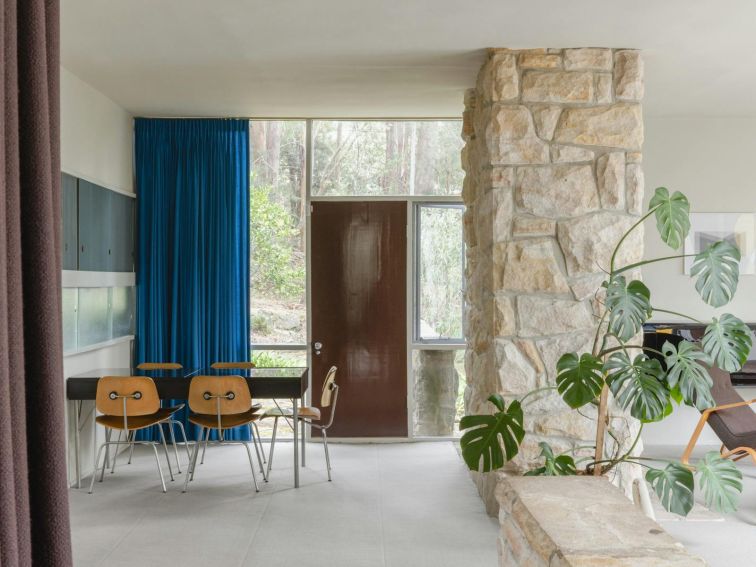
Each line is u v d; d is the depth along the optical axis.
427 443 6.92
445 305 7.02
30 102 1.07
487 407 4.86
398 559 3.96
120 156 6.49
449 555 4.02
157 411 5.52
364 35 4.46
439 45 4.60
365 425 6.99
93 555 4.00
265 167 7.02
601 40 4.45
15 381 1.00
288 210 7.04
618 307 3.59
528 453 4.50
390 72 5.29
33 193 1.07
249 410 5.63
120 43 4.65
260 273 7.04
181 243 6.85
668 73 5.25
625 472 4.44
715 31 4.31
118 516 4.70
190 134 6.88
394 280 7.00
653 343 6.31
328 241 7.02
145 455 6.42
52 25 1.16
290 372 5.68
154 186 6.82
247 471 5.87
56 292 1.13
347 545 4.17
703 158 6.84
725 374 5.75
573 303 4.48
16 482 1.00
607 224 4.49
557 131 4.52
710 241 6.81
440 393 7.02
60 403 1.12
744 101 6.18
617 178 4.50
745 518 4.71
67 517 1.13
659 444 6.87
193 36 4.52
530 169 4.52
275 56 4.92
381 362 7.02
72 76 5.39
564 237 4.49
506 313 4.50
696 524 4.61
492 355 4.61
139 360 6.79
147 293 6.83
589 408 4.49
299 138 7.01
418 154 6.99
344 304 7.01
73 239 5.36
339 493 5.23
